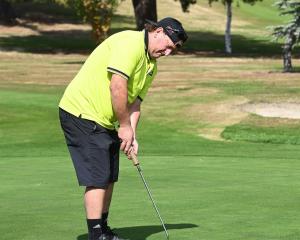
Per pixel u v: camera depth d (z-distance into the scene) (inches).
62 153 1223.5
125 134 445.7
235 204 610.9
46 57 3641.7
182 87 2057.1
